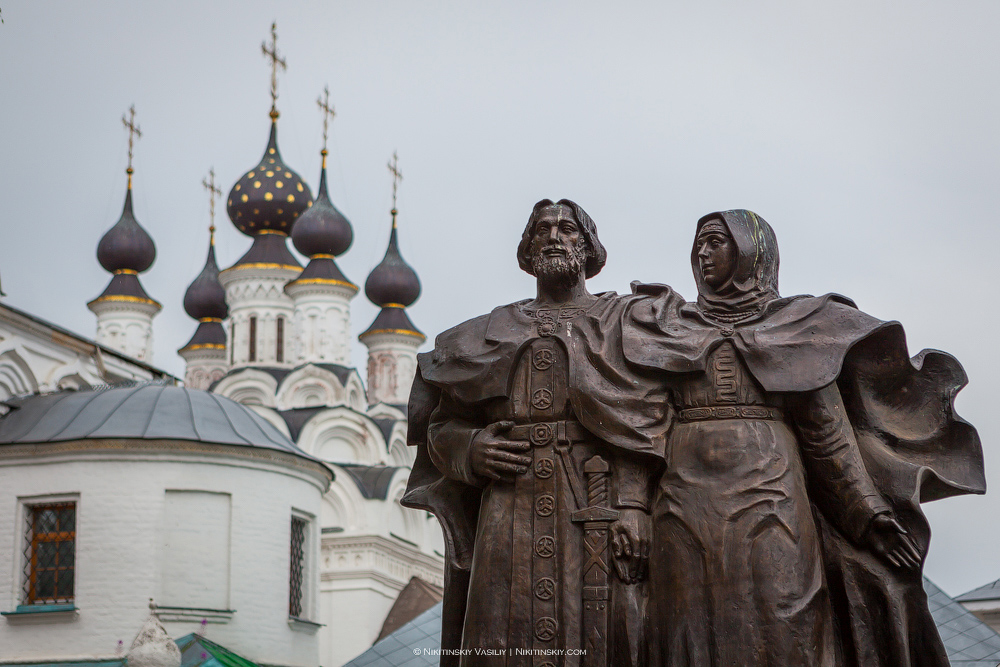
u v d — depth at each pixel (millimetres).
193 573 33562
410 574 54969
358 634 51656
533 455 7371
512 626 7125
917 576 7121
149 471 33688
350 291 62562
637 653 6953
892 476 7254
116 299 67688
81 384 37906
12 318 35500
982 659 22906
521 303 7879
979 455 7391
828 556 7266
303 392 58969
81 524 33000
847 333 7262
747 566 6871
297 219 63688
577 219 7836
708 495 7016
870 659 7090
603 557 7082
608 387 7309
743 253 7512
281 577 35188
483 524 7383
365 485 53875
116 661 32125
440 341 7926
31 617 32438
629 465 7234
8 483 33344
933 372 7492
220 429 35250
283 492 35812
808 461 7289
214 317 74875
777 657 6734
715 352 7332
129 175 69938
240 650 33688
